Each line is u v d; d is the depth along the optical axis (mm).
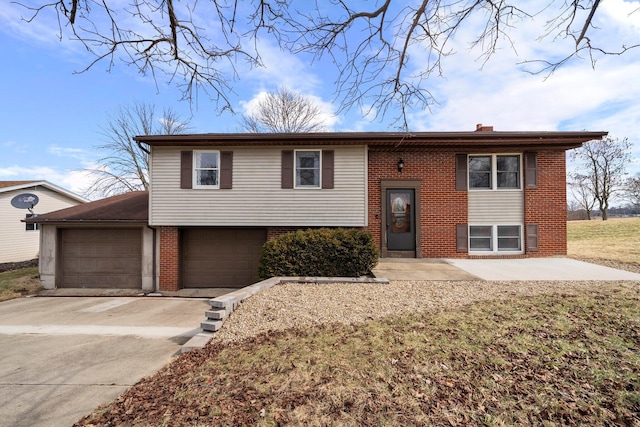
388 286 6930
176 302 8922
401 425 2492
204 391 3146
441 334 4113
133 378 3771
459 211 11047
